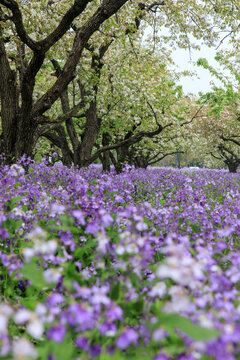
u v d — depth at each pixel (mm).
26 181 6527
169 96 18172
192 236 4227
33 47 7605
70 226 3504
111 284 2521
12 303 2855
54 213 3969
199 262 2459
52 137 14422
